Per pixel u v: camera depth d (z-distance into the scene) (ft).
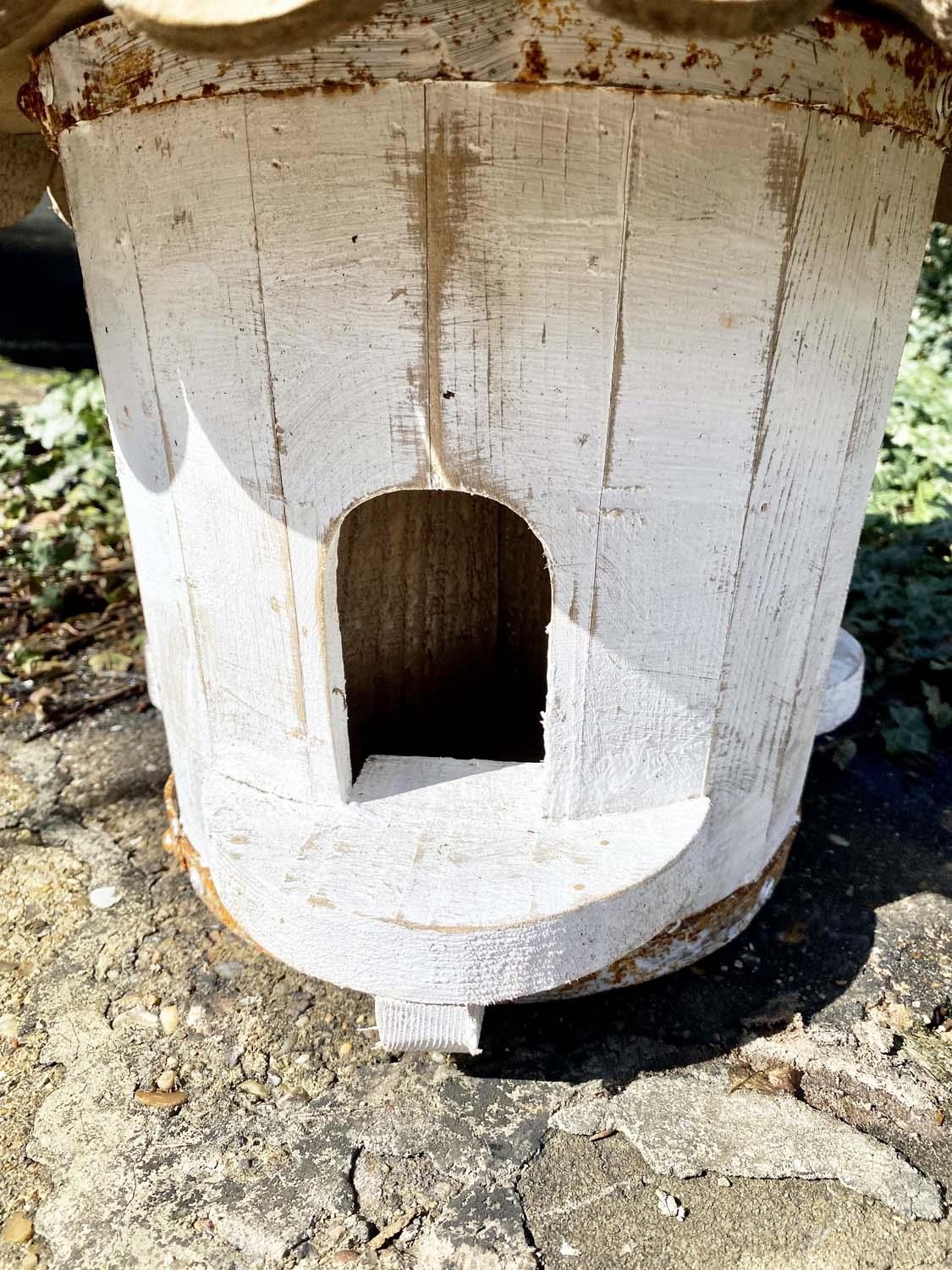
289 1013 5.83
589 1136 5.07
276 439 4.52
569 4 3.45
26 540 11.86
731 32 2.89
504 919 4.51
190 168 4.10
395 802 5.37
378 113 3.71
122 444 5.45
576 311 4.04
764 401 4.44
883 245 4.58
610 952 4.92
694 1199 4.77
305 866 4.86
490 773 5.65
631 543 4.60
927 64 4.19
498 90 3.63
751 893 6.23
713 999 5.94
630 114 3.67
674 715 5.13
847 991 6.00
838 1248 4.56
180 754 6.25
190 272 4.34
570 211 3.84
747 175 3.91
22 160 6.17
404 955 4.60
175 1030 5.73
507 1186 4.82
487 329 4.09
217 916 6.52
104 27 4.04
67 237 18.83
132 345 4.86
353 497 4.56
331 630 4.98
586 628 4.79
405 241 3.94
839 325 4.56
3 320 20.75
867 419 5.15
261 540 4.83
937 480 12.84
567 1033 5.70
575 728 5.02
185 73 3.87
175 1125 5.14
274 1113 5.21
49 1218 4.69
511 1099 5.29
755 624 5.11
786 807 6.31
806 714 5.97
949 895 6.84
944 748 8.70
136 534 5.78
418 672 8.00
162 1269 4.45
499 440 4.34
